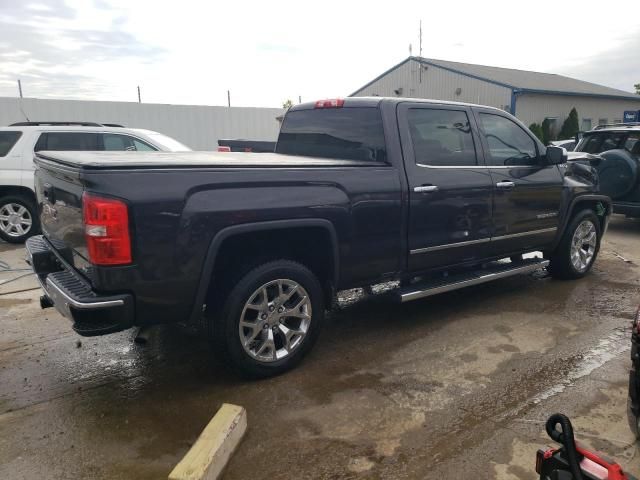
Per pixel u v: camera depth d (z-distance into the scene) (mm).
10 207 8078
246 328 3498
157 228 2965
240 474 2664
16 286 5812
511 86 26969
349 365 3863
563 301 5340
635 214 8383
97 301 2887
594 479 1815
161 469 2711
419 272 4383
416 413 3209
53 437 2975
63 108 15789
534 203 5199
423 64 30656
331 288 3875
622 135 8781
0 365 3881
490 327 4621
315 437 2967
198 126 18188
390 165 4047
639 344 2707
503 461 2752
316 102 4742
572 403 3320
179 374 3744
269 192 3359
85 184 2855
